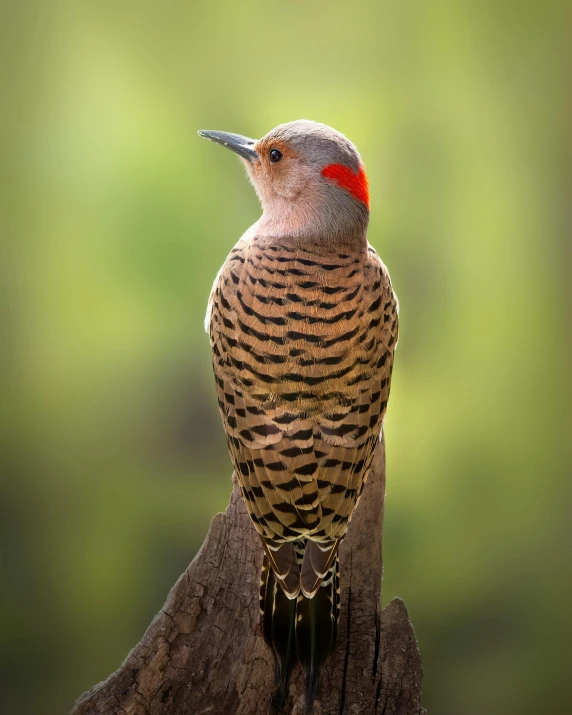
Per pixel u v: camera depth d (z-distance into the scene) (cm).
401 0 1597
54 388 1542
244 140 841
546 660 1438
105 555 1521
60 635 1509
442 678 1427
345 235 777
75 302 1480
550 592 1455
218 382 741
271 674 698
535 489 1491
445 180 1528
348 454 698
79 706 687
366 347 721
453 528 1445
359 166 791
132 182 1463
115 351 1501
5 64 1548
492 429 1486
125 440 1557
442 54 1586
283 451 694
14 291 1520
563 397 1545
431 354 1510
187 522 1529
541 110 1623
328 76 1570
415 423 1473
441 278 1508
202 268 1440
